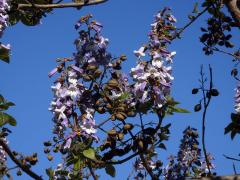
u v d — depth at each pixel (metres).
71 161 1.39
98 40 1.50
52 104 1.44
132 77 1.43
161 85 1.40
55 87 1.45
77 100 1.43
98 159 1.40
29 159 1.50
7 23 1.59
